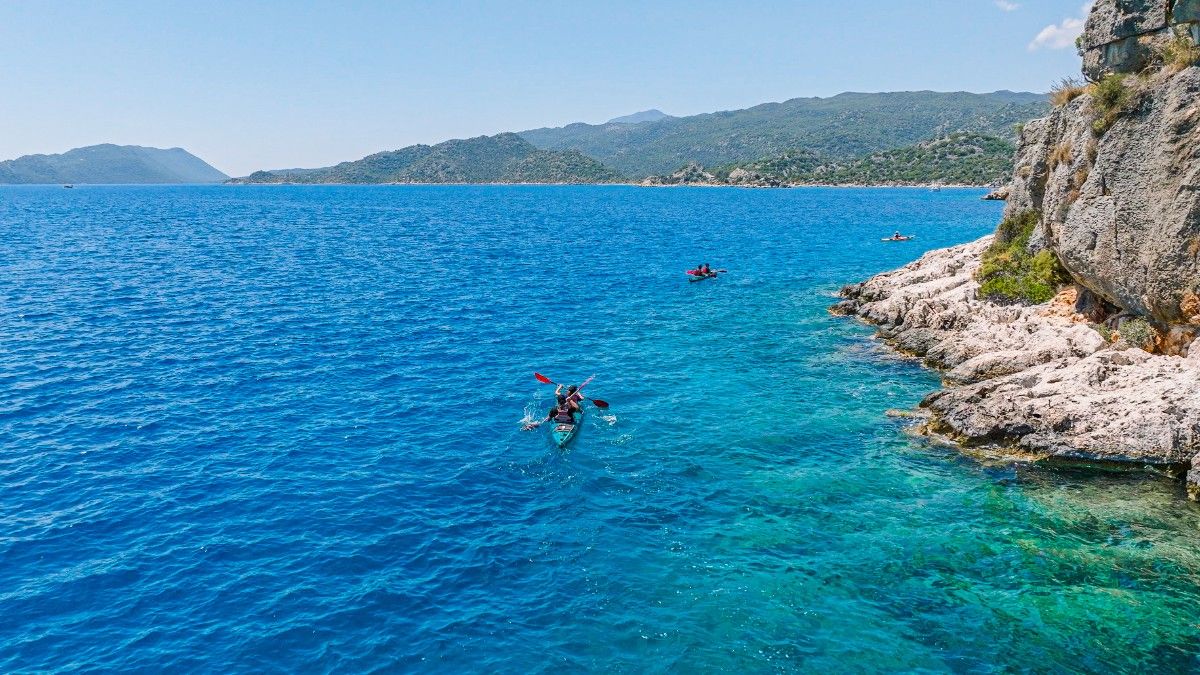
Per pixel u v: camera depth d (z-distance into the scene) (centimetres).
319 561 1623
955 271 4078
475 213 13975
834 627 1415
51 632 1386
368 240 8256
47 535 1706
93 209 15100
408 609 1466
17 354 3097
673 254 6925
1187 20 2291
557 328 3772
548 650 1350
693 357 3244
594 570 1599
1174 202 2248
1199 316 2252
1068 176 2844
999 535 1738
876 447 2248
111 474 2020
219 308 4109
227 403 2581
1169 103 2258
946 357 3052
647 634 1395
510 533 1752
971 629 1408
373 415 2492
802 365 3119
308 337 3491
